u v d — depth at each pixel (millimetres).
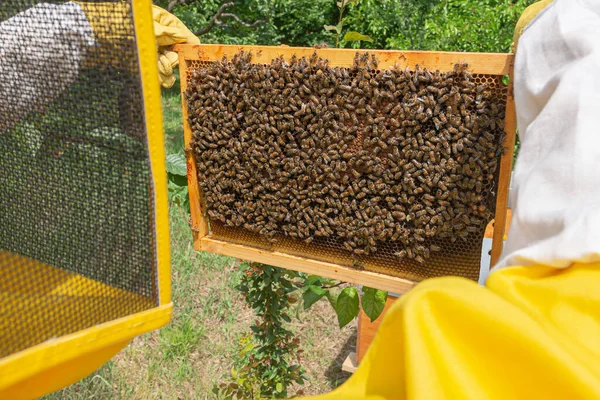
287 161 1613
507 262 746
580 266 633
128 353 3672
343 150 1516
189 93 1752
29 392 822
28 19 834
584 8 915
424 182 1418
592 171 697
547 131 801
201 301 4246
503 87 1321
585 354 556
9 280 864
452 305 604
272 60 1556
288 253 1760
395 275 1590
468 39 6074
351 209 1555
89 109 854
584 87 769
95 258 894
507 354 573
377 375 659
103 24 819
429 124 1403
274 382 2869
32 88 863
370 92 1433
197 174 1843
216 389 3096
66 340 797
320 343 3910
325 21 12406
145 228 879
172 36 1692
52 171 900
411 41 7617
